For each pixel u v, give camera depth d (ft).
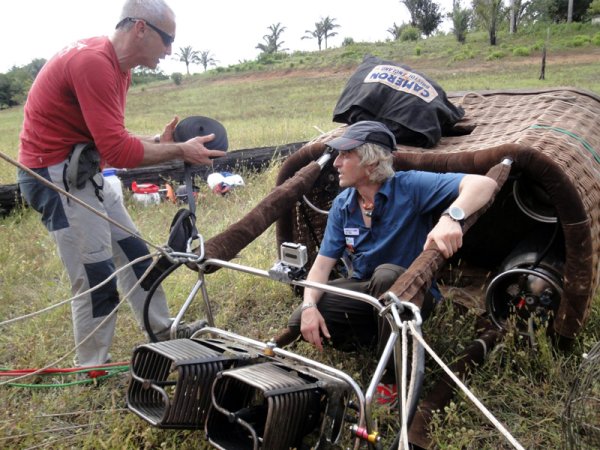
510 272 11.22
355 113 13.21
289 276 8.78
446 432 9.25
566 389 10.36
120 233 12.22
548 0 151.64
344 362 11.46
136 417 10.08
